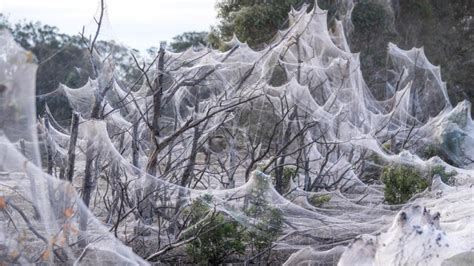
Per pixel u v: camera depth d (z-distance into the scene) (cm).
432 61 3141
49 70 1376
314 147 1424
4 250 592
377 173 1489
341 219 1127
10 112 551
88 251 745
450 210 903
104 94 1064
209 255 949
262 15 2409
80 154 1050
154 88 1199
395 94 1928
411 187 1234
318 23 1844
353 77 1777
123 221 1036
